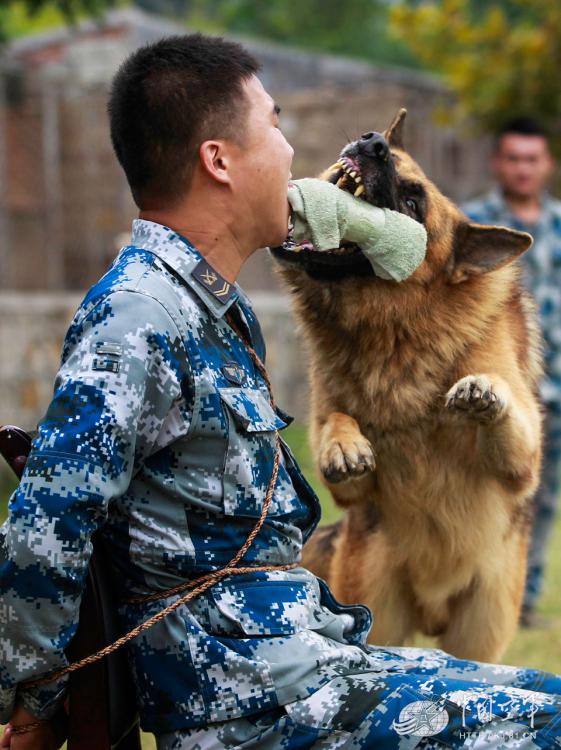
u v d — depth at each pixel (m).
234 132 2.33
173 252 2.32
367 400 3.76
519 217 6.19
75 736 2.25
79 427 2.07
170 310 2.21
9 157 14.27
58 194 14.84
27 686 2.20
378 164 3.49
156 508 2.23
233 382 2.30
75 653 2.26
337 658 2.28
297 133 15.12
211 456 2.25
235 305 2.42
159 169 2.35
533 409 3.84
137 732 2.50
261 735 2.15
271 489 2.36
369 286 3.60
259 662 2.17
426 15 14.04
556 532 8.95
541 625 6.01
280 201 2.41
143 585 2.26
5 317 10.52
